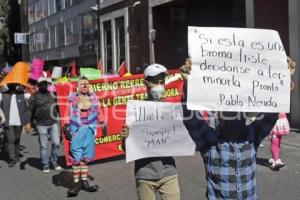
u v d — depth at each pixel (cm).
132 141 478
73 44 3691
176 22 2255
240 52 399
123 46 2641
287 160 995
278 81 403
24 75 1100
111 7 2745
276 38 403
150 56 2252
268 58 402
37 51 4981
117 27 2709
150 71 486
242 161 409
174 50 2264
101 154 1050
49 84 1019
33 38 5116
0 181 943
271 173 897
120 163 1045
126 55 2533
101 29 2928
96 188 829
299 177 862
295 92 1372
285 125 911
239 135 411
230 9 1920
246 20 1590
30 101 1002
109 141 1059
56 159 1025
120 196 793
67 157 1020
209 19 2048
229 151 409
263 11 1511
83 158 829
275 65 403
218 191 411
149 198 489
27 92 1352
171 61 2258
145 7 2312
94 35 3088
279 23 1445
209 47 396
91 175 948
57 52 4219
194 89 395
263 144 1147
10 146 1087
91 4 3142
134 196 789
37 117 998
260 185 820
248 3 1571
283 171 909
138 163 489
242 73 399
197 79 395
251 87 400
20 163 1113
